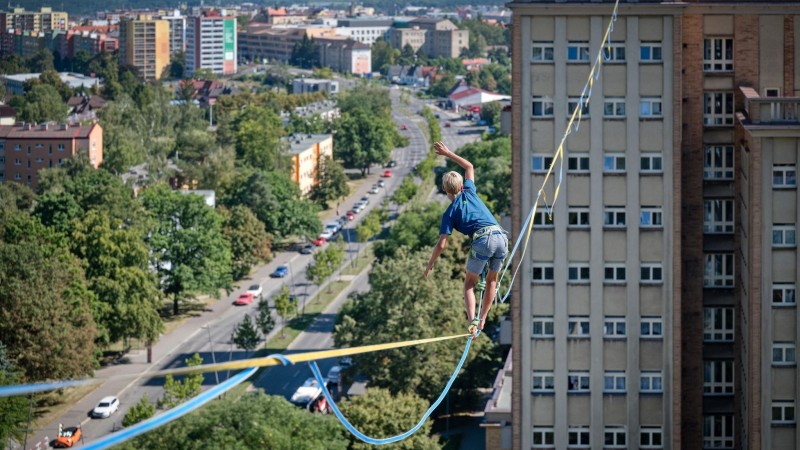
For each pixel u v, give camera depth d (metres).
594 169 99.19
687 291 102.50
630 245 99.12
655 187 99.06
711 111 102.19
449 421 151.38
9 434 137.25
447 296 151.38
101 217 187.12
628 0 98.12
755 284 94.75
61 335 159.75
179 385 151.62
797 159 93.81
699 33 101.44
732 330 102.38
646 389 99.81
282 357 27.81
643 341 99.50
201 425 103.31
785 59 101.56
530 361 100.06
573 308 99.56
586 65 99.00
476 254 33.81
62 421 160.62
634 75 98.75
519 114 99.56
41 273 163.25
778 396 95.25
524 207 99.69
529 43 99.25
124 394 172.25
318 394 166.12
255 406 106.00
